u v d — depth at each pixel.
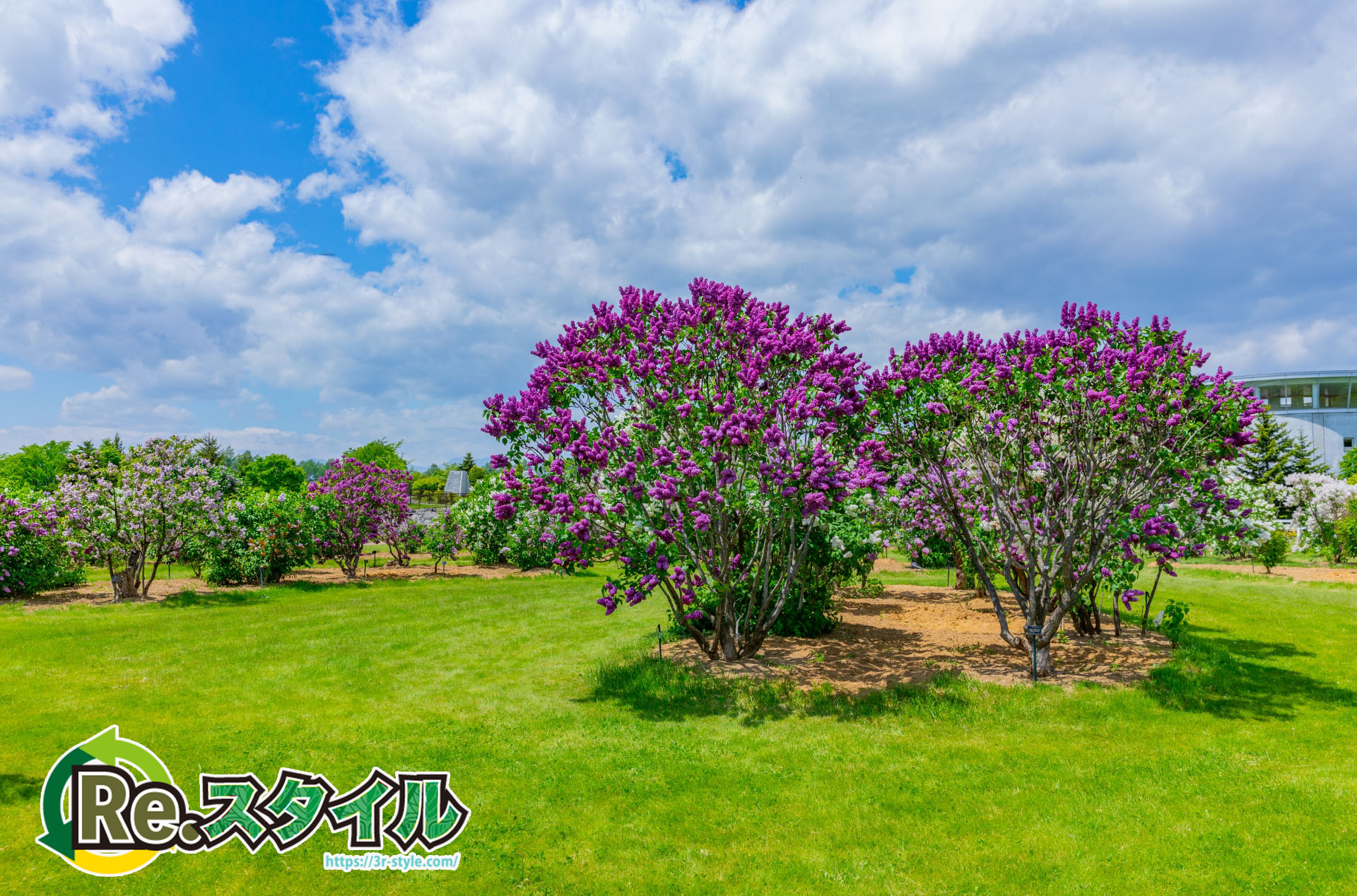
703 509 9.13
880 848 5.21
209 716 7.85
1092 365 9.32
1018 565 11.25
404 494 22.56
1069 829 5.39
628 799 6.03
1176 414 8.66
